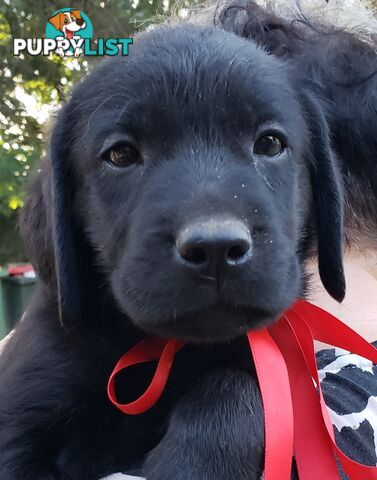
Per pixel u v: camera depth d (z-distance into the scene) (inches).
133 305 6.8
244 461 7.0
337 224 8.5
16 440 8.2
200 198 6.6
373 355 7.9
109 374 8.4
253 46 8.5
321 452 7.1
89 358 8.4
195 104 7.4
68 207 8.5
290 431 6.7
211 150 7.4
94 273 8.5
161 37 8.3
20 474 7.9
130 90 7.7
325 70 9.3
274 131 7.7
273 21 9.6
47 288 8.9
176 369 8.2
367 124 9.2
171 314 6.5
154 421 8.3
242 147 7.5
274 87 7.9
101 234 8.0
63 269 8.2
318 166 8.7
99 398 8.4
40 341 8.7
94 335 8.4
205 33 8.4
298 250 8.4
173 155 7.4
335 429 7.5
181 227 6.4
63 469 8.2
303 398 7.4
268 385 6.9
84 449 8.4
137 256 6.8
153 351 8.0
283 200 7.7
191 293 6.3
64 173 8.5
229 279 6.3
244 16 9.7
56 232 8.3
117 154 7.7
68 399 8.3
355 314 9.9
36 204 9.2
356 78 9.2
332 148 9.2
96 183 7.9
